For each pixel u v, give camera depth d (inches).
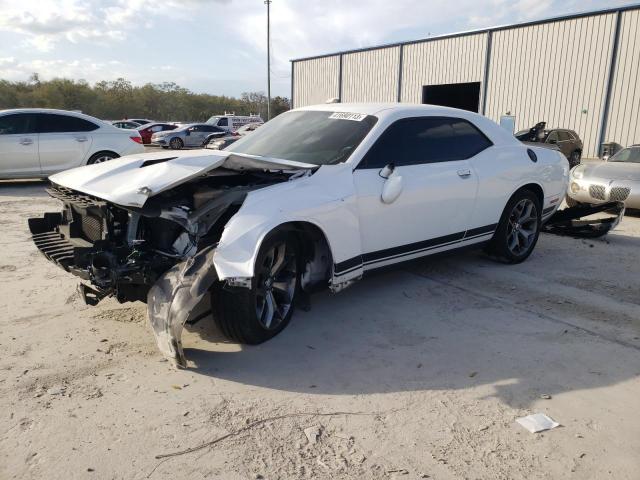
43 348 138.0
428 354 140.4
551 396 120.7
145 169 142.9
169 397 116.9
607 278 209.6
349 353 140.0
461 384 125.4
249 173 148.6
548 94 890.7
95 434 103.0
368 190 158.2
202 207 133.0
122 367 129.6
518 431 107.3
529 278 207.2
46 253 146.6
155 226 138.4
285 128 188.9
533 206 224.1
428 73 1091.9
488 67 974.4
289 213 135.9
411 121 180.4
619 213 269.0
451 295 185.6
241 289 130.6
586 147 850.1
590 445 103.2
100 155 445.4
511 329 157.5
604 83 816.9
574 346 146.6
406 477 93.4
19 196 389.1
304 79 1418.6
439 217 183.2
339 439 103.7
